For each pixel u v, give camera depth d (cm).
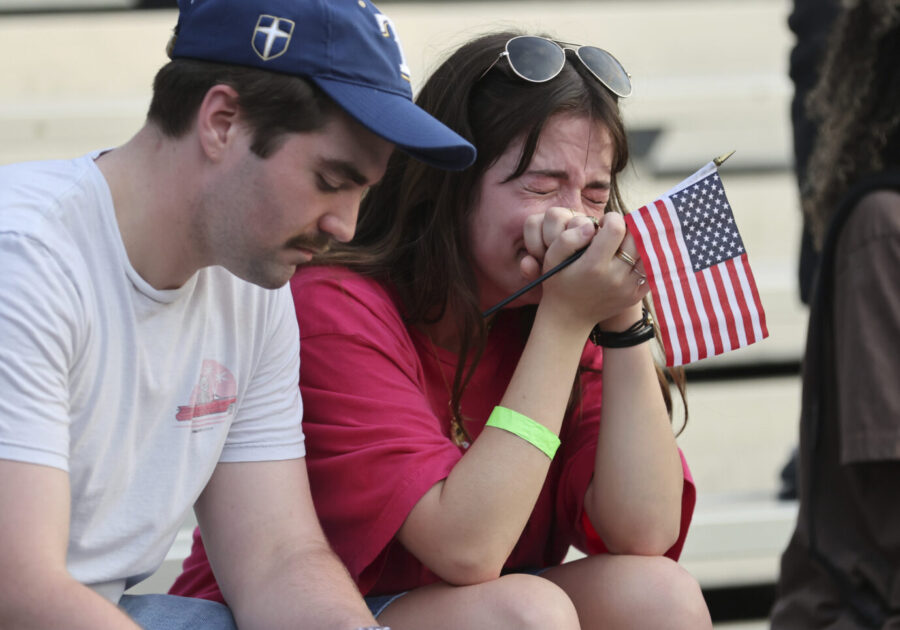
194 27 501
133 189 511
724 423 1207
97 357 505
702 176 617
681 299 611
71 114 1241
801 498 804
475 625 577
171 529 559
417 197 657
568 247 598
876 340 743
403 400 620
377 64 506
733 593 1073
